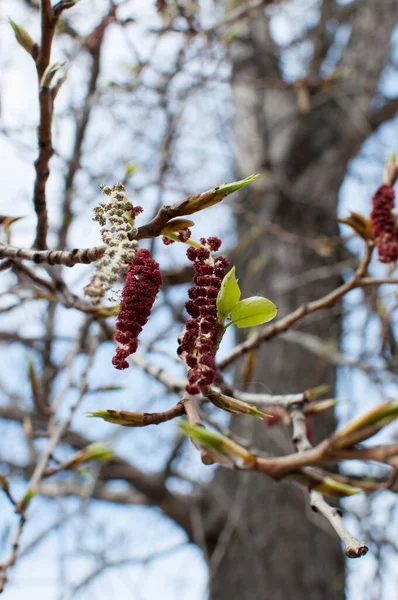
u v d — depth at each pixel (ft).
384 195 7.91
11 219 7.93
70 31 14.28
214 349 5.02
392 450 3.39
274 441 15.24
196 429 3.93
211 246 5.24
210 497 16.80
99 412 4.90
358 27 21.56
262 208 19.31
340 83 20.66
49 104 6.76
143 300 4.90
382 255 7.80
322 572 14.84
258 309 5.02
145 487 16.31
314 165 20.42
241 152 20.65
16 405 17.48
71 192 13.74
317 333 17.29
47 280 8.80
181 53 15.46
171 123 16.80
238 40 21.63
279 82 18.65
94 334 11.05
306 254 18.51
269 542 14.97
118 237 5.00
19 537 7.95
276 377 16.44
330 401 7.69
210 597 15.20
